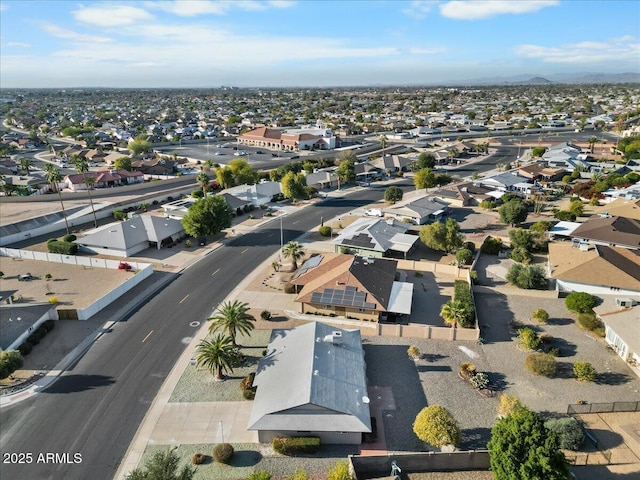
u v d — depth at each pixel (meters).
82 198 114.69
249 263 72.56
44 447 35.75
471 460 33.53
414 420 38.38
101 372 44.91
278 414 35.97
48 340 50.59
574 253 65.44
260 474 30.33
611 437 35.75
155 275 68.12
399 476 32.34
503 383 42.91
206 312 56.72
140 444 36.00
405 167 147.12
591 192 107.56
